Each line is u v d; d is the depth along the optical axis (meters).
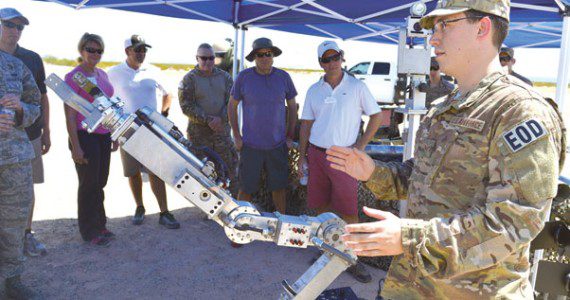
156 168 1.60
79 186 4.32
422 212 1.56
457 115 1.51
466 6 1.41
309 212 4.82
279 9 5.21
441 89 5.74
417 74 3.29
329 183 4.04
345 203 3.91
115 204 5.59
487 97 1.43
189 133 5.10
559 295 2.26
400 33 3.28
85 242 4.41
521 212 1.24
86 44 3.97
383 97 16.77
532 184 1.25
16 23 3.57
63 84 1.69
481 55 1.46
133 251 4.28
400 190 1.83
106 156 4.40
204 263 4.11
